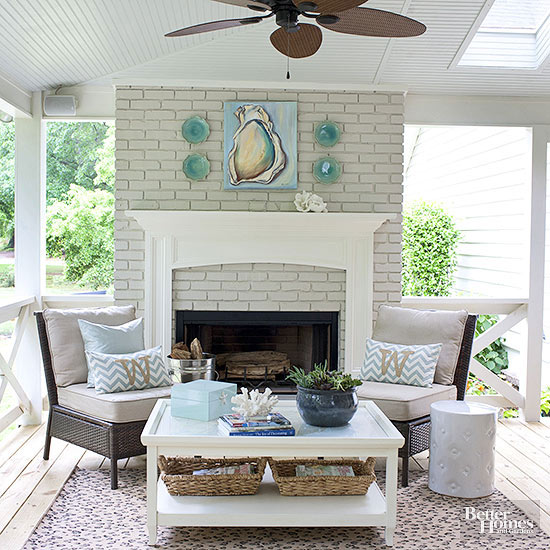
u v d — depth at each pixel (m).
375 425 3.35
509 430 5.14
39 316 4.24
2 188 8.55
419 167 8.88
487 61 4.98
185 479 3.25
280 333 5.44
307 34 2.98
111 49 4.54
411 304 5.32
